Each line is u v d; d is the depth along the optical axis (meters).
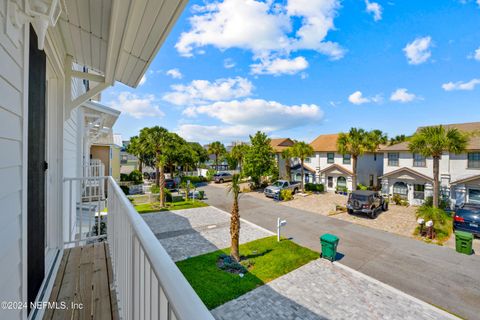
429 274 7.27
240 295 6.01
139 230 1.13
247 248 8.96
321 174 24.66
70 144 4.97
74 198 5.68
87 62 3.68
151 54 2.65
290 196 19.36
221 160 43.09
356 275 7.11
